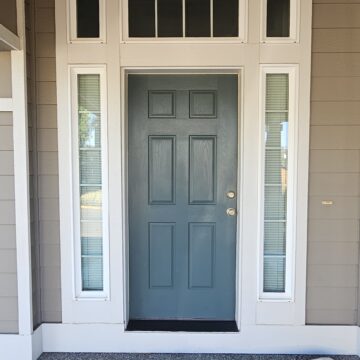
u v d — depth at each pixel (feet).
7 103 7.73
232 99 8.75
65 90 8.18
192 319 9.06
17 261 7.92
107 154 8.24
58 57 8.14
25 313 7.95
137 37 8.18
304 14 7.97
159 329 8.57
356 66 8.06
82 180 8.53
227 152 8.84
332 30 8.02
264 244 8.56
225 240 8.97
